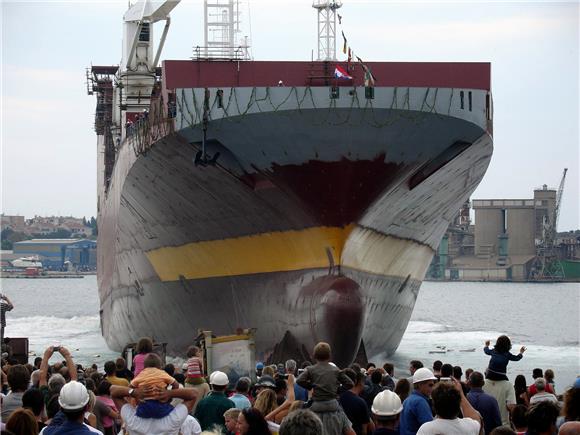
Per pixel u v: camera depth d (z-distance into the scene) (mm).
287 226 40500
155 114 41938
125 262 54875
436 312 134625
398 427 17812
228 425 15734
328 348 16266
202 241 44469
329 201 38344
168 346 51875
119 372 24422
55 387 17422
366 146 36969
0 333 34438
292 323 41594
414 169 38562
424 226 45438
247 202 40656
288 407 16594
